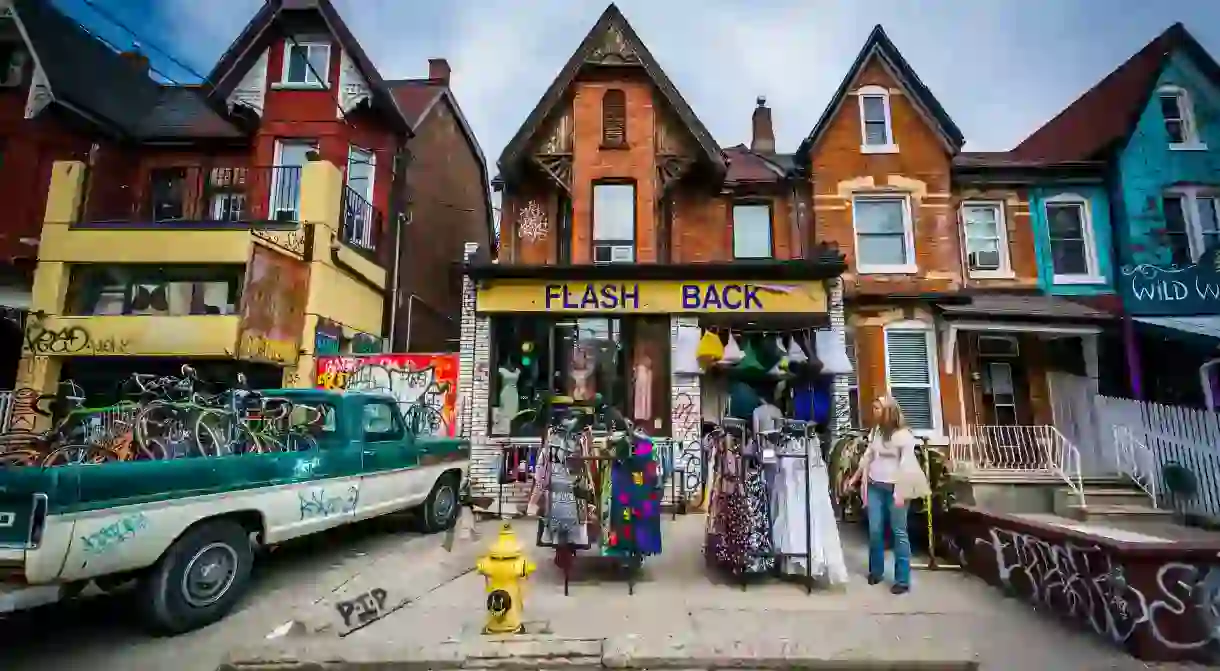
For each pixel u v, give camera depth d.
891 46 13.36
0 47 14.32
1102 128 13.30
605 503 5.98
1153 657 4.45
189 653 4.51
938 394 11.67
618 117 12.86
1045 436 11.10
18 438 5.71
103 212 13.80
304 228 11.81
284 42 14.53
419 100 16.98
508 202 13.20
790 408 11.18
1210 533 7.96
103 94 14.73
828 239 12.71
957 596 5.85
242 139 14.27
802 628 4.93
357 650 4.39
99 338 10.95
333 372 11.54
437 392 11.27
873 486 6.34
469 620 5.07
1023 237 12.76
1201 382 11.33
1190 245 12.38
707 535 6.46
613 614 5.21
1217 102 12.82
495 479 10.46
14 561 3.91
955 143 12.99
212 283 11.80
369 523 8.88
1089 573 5.02
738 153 15.45
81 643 4.67
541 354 11.23
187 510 4.87
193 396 6.25
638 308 10.93
